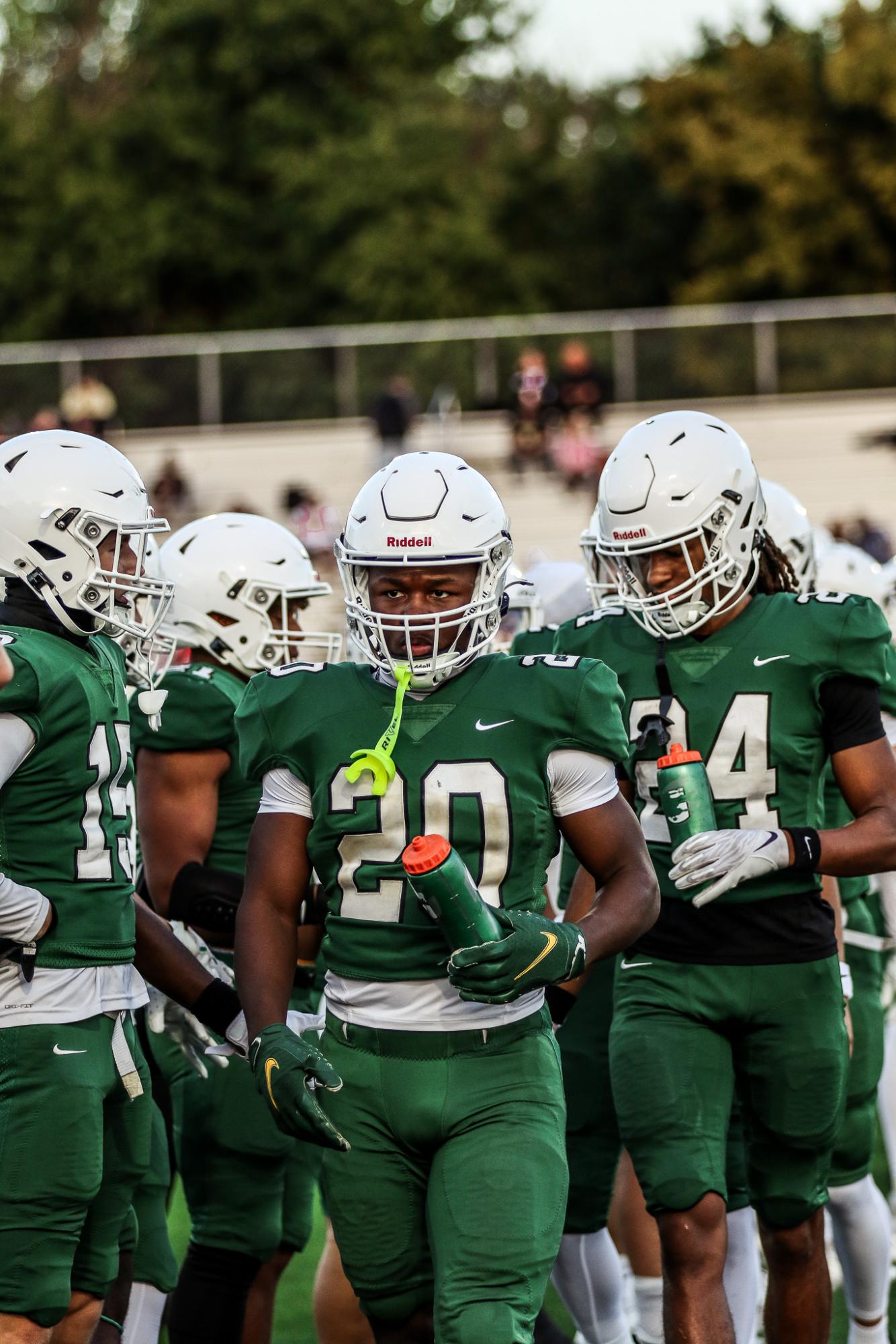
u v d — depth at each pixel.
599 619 14.05
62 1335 11.12
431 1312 10.97
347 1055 10.90
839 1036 13.01
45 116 112.88
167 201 111.38
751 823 13.01
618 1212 15.97
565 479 63.12
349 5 119.50
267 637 15.42
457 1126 10.55
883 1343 15.61
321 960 14.61
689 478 13.08
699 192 105.56
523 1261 10.10
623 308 111.69
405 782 10.77
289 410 65.06
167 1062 14.27
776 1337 13.17
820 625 13.08
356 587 11.17
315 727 11.02
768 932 12.84
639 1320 14.92
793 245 100.81
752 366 65.25
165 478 63.50
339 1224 10.86
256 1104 13.78
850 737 12.95
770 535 16.03
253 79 116.12
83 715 10.96
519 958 10.05
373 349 65.12
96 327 112.50
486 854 10.72
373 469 64.19
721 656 13.24
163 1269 13.62
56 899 10.82
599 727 10.91
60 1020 10.73
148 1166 11.89
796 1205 13.02
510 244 114.31
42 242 109.94
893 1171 18.98
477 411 64.69
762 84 104.19
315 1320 14.08
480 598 11.05
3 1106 10.62
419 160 109.31
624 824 11.05
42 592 11.18
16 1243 10.45
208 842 13.95
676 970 12.97
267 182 114.88
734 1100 14.02
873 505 64.06
